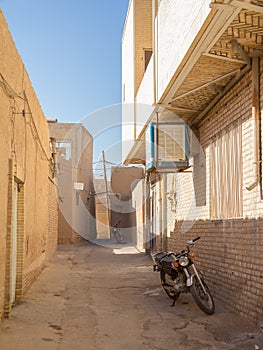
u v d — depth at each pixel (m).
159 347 5.07
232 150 7.08
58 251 17.50
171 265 7.07
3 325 5.52
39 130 9.61
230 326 5.80
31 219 8.47
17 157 6.52
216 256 7.49
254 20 4.96
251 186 5.83
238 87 6.73
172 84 7.10
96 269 12.51
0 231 5.35
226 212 7.34
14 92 5.88
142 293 8.52
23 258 7.27
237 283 6.41
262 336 5.22
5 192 5.61
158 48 8.27
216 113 7.92
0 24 5.18
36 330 5.51
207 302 6.53
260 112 5.77
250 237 5.96
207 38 5.45
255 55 5.83
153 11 8.77
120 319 6.34
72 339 5.29
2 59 5.29
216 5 4.62
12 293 6.81
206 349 4.97
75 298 7.89
